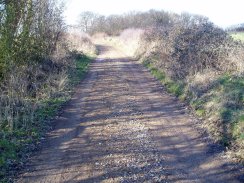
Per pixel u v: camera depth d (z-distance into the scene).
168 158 7.68
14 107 10.61
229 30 21.33
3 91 11.71
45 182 6.57
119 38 48.84
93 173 6.92
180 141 8.73
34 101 11.92
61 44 20.77
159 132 9.45
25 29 14.26
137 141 8.76
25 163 7.43
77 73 19.05
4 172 6.93
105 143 8.62
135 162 7.45
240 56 13.06
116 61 27.02
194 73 14.39
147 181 6.54
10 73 12.88
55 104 12.10
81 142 8.69
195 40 16.80
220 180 6.59
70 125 10.03
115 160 7.57
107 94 14.17
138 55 28.23
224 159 7.52
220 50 14.18
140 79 17.81
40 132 9.30
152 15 48.66
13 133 8.87
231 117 9.20
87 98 13.41
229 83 11.66
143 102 12.81
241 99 10.16
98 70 21.53
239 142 8.05
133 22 54.94
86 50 33.38
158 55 21.22
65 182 6.55
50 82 14.32
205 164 7.32
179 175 6.82
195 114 10.88
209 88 12.19
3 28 12.90
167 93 14.29
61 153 7.99
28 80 13.59
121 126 9.98
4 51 12.90
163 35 23.73
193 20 23.22
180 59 16.45
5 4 12.91
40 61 16.05
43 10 16.69
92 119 10.65
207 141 8.63
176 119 10.60
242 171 6.90
